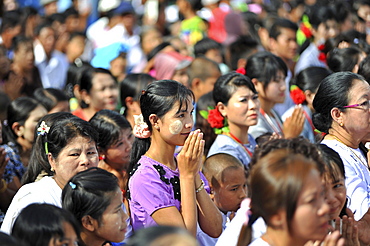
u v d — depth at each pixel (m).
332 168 11.12
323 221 8.50
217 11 35.72
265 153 9.10
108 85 20.66
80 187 10.77
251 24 32.34
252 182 8.77
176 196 12.13
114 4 38.72
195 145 11.88
